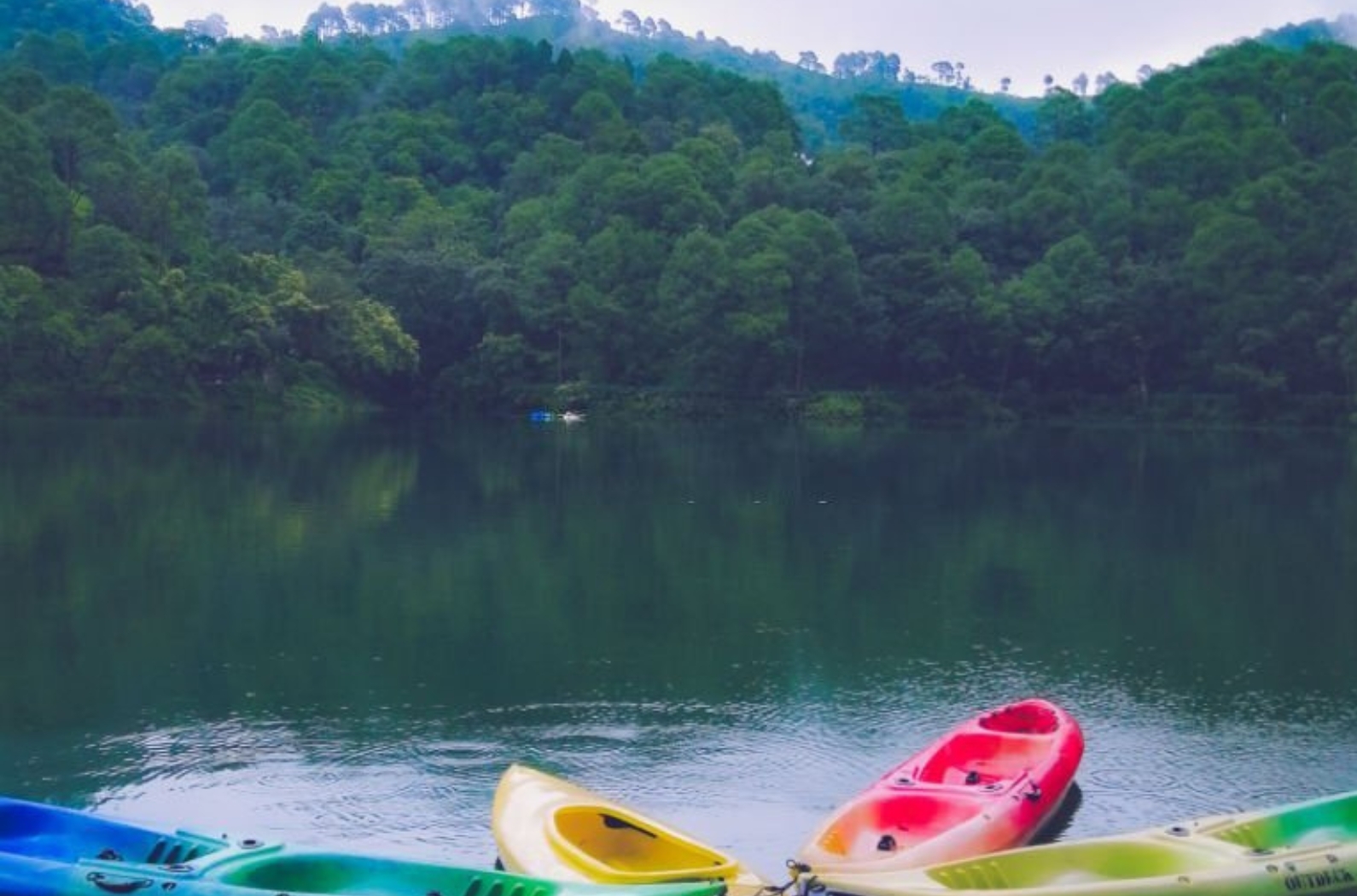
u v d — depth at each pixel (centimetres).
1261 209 9406
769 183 10975
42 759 1934
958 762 1753
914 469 5847
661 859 1418
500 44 15775
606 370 9581
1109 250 10112
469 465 5778
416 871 1320
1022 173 11675
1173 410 9081
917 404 9231
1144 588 3194
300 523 4006
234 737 2039
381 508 4356
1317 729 2111
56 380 8194
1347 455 6650
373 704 2211
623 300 9588
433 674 2388
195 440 6694
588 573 3306
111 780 1858
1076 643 2656
